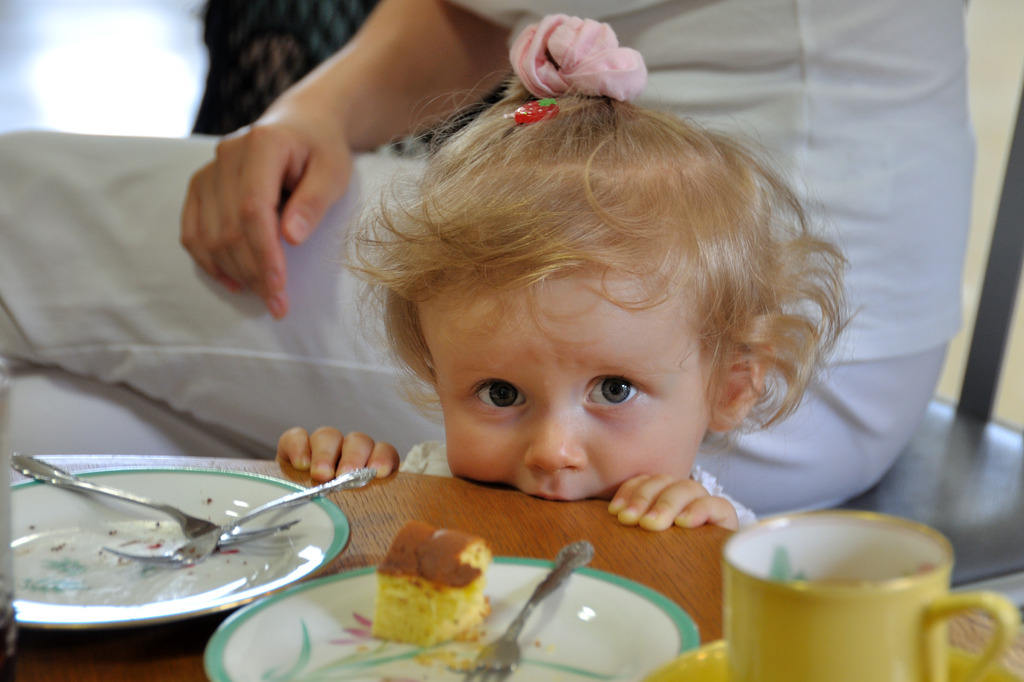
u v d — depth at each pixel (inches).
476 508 31.9
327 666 20.4
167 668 21.5
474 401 36.4
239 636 20.8
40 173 59.2
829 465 55.1
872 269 52.1
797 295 43.1
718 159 39.9
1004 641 13.7
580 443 35.0
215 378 59.3
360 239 45.4
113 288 59.1
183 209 57.4
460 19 63.9
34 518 29.4
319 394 57.9
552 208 35.0
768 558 16.4
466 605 21.5
